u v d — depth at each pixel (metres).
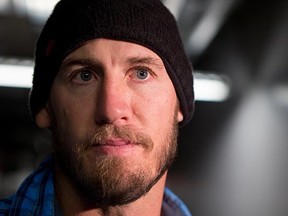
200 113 4.29
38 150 5.59
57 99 0.80
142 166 0.74
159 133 0.78
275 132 2.97
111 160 0.72
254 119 3.30
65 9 0.83
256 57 3.06
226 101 3.75
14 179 5.28
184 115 0.91
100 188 0.73
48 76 0.82
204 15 2.60
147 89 0.78
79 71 0.77
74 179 0.77
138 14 0.79
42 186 0.85
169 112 0.82
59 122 0.79
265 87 3.08
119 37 0.76
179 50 0.87
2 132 5.72
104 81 0.75
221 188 3.95
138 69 0.78
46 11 2.64
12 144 5.70
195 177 4.48
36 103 0.88
